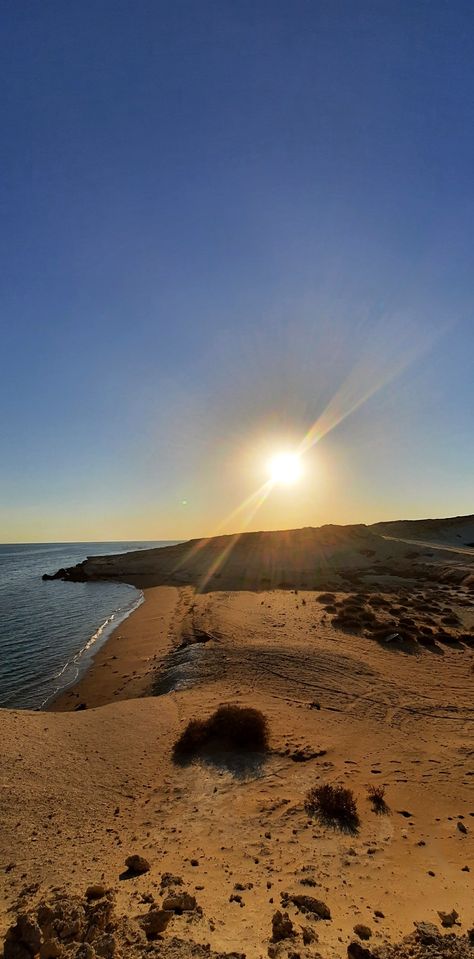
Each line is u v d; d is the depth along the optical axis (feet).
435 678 71.82
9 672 94.58
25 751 44.62
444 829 31.27
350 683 69.56
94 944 15.29
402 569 232.53
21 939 15.90
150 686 77.61
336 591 176.55
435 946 15.64
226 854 28.02
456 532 347.36
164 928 17.26
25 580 299.79
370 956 14.74
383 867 25.94
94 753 46.47
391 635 95.76
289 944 16.01
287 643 91.76
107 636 126.21
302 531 365.20
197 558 328.49
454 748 46.44
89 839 30.73
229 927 18.03
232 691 66.44
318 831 31.40
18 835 30.55
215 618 122.42
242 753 46.44
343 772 41.63
